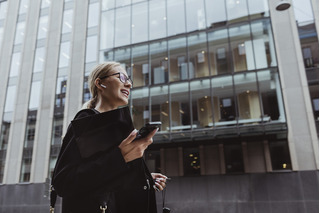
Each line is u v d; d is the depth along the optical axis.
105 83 1.47
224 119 18.20
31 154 23.23
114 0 24.61
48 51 26.19
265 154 17.92
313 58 18.20
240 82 18.70
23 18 28.66
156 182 1.51
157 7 22.75
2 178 23.23
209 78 19.42
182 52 20.75
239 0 20.64
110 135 1.07
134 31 22.73
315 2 19.09
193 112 19.00
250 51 19.23
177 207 18.59
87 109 1.25
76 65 24.52
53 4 27.94
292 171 16.98
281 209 16.61
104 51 23.17
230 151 18.94
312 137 16.88
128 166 1.03
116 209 1.31
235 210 17.48
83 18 25.97
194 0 21.83
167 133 18.86
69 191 1.02
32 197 21.73
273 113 17.66
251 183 17.70
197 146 19.70
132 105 20.45
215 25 20.62
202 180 18.78
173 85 20.11
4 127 24.92
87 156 1.04
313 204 16.03
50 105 24.09
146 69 21.19
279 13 19.64
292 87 17.92
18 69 26.70
